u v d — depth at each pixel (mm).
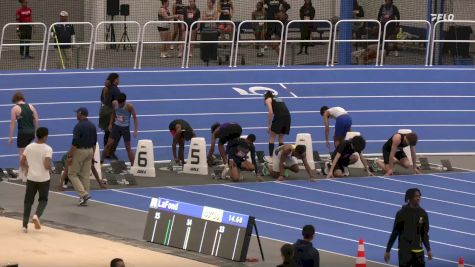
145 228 35375
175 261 33031
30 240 34094
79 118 38875
